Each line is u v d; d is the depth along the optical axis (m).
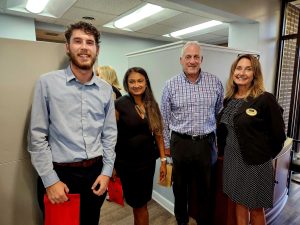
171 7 3.21
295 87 3.46
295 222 2.25
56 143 1.12
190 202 2.21
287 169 2.52
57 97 1.09
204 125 1.81
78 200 1.08
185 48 1.80
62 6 3.36
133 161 1.62
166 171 1.90
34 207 1.30
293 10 3.63
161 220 2.26
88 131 1.15
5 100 1.14
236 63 1.62
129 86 1.66
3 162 1.18
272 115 1.48
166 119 1.93
